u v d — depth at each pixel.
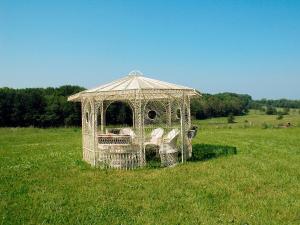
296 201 12.24
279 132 38.97
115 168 18.58
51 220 10.76
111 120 57.41
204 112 79.25
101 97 19.30
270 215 10.87
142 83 19.22
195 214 11.02
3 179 16.45
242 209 11.43
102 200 12.73
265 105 118.50
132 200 12.61
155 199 12.72
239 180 15.16
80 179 16.11
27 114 60.69
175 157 19.19
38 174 17.44
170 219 10.60
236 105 94.44
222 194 13.13
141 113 18.84
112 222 10.47
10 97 60.03
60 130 48.16
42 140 35.25
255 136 34.59
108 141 19.17
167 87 18.81
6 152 26.17
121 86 18.97
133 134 21.84
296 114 97.62
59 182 15.58
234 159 20.30
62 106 62.22
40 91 66.50
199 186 14.28
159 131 22.89
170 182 15.06
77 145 30.08
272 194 13.06
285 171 16.92
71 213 11.34
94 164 19.19
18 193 13.90
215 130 43.66
